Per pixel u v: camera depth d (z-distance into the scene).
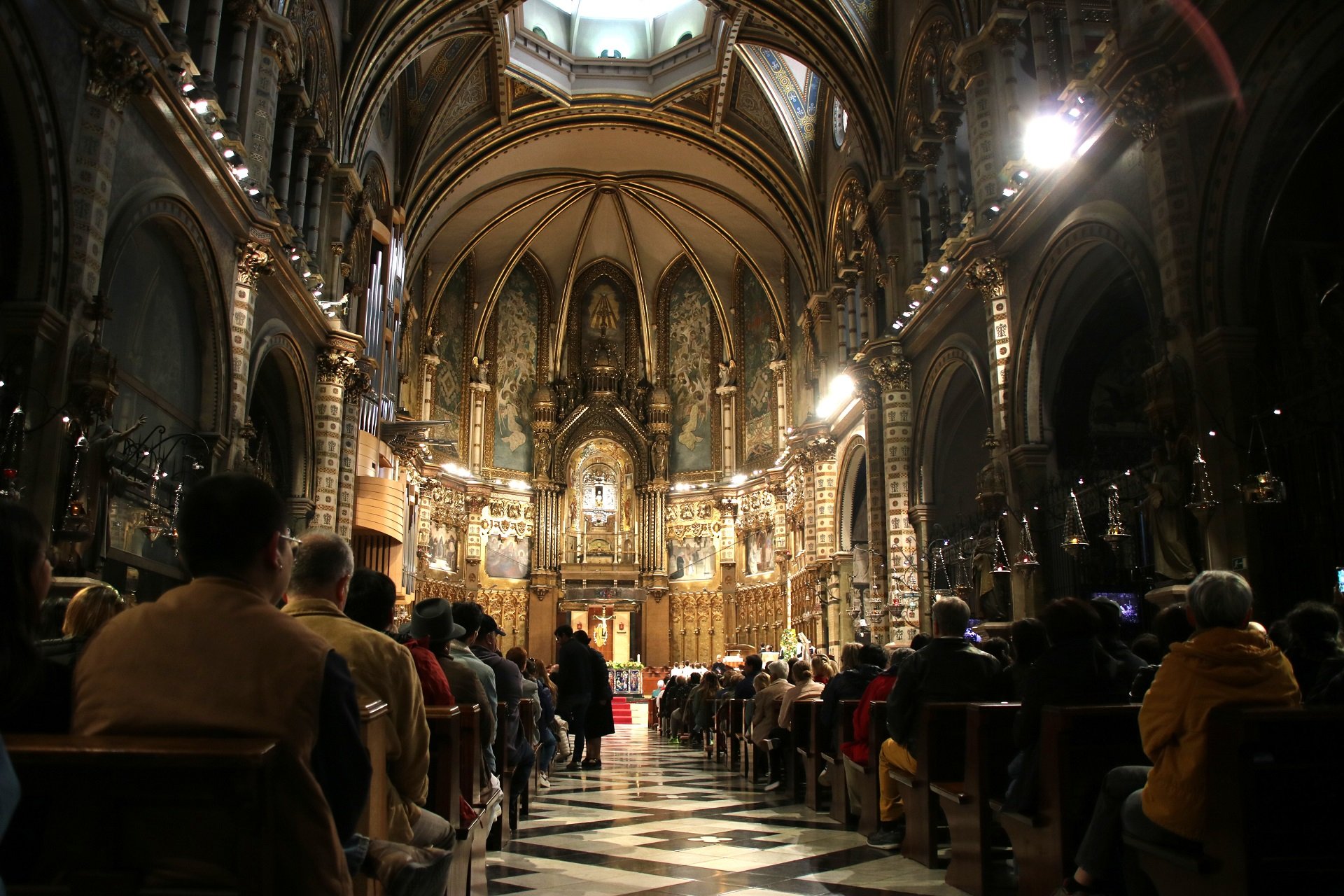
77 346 10.19
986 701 7.46
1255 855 3.79
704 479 38.78
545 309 39.75
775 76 28.91
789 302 35.09
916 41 21.92
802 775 11.53
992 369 17.33
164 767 2.26
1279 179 11.05
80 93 10.48
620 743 22.23
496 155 30.94
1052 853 5.36
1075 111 14.02
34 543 2.66
